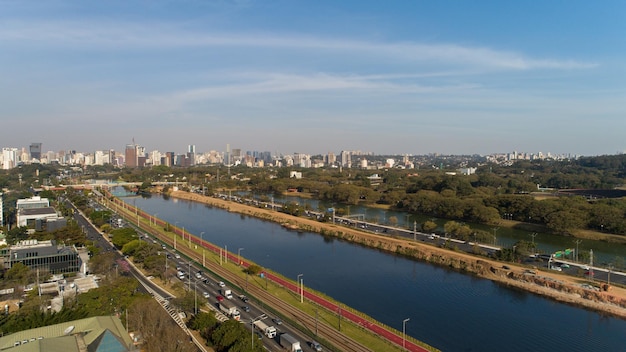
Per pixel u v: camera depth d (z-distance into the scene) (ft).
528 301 542.57
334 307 487.61
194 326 403.13
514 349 413.80
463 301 541.34
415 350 382.42
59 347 307.17
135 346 348.18
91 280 547.49
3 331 367.86
